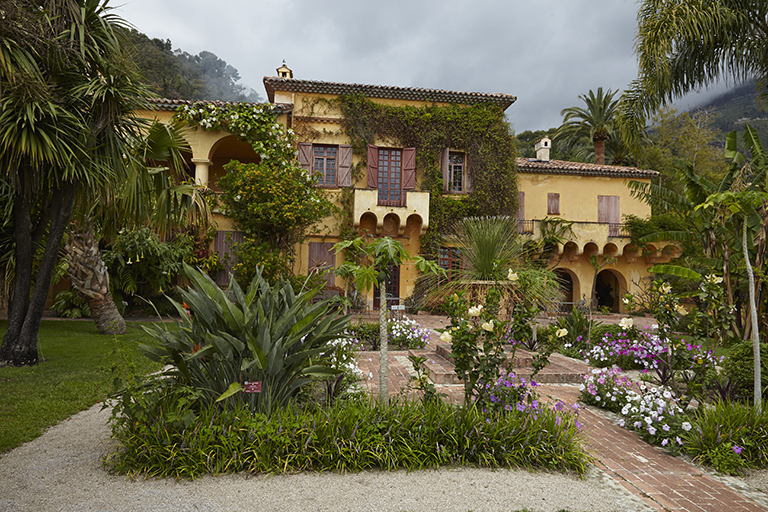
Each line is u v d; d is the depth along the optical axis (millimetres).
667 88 10406
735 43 9938
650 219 20328
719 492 3262
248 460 3230
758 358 4480
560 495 3064
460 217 17625
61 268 13227
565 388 6250
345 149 17188
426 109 17969
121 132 7418
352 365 6031
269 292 4391
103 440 3895
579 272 20703
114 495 2855
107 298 10320
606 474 3516
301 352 3805
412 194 17000
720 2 9609
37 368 6617
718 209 7988
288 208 13922
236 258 15461
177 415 3229
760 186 7555
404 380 6207
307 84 16969
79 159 6660
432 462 3463
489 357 4141
